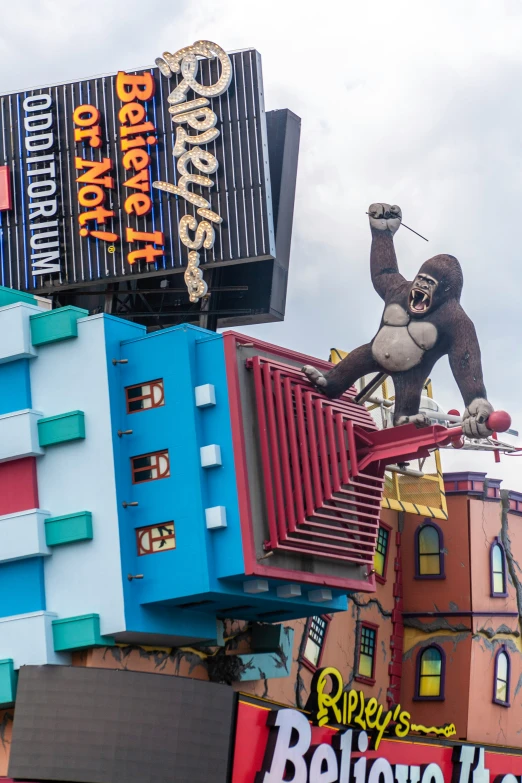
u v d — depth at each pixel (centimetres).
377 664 5803
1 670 4466
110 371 4594
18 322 4684
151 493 4503
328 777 4719
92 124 5372
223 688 4428
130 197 5291
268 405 4538
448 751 5481
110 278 5291
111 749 4309
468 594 5884
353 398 5009
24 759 4338
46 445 4619
